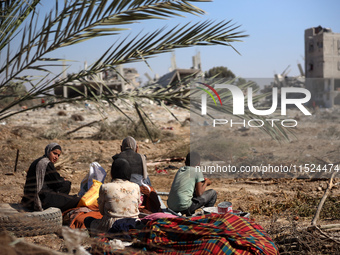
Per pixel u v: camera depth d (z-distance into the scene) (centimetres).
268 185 939
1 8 467
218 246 393
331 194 811
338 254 461
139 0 427
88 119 2477
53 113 2891
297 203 729
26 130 1942
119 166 508
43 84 441
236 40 456
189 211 619
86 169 1137
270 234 526
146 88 461
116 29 429
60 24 420
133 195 498
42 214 524
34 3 470
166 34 445
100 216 587
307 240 483
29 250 328
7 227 474
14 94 449
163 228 430
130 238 438
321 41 5950
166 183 981
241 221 456
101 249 389
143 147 1529
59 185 600
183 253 398
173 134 1791
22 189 854
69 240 351
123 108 2752
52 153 608
